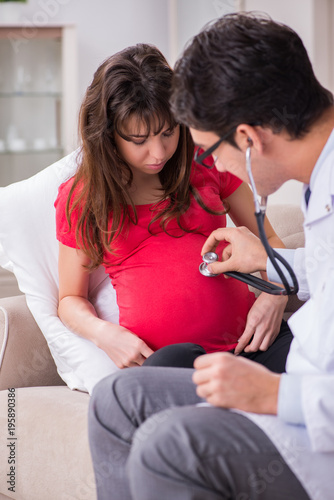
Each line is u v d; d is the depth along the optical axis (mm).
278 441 850
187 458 843
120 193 1346
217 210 1412
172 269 1342
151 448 854
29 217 1585
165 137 1281
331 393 842
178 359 1190
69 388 1472
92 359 1411
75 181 1388
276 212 1839
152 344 1348
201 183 1429
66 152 3637
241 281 1357
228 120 967
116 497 980
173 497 847
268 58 943
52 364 1593
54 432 1284
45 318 1504
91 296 1556
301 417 855
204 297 1332
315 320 955
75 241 1410
